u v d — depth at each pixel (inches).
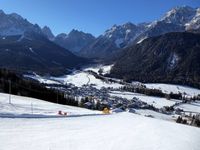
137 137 1052.5
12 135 900.0
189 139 1099.9
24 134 930.1
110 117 1839.3
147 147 888.9
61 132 1030.4
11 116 1312.7
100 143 893.2
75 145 837.2
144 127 1369.3
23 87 4677.7
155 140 1012.5
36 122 1219.9
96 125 1318.9
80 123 1348.4
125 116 2012.8
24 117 1350.9
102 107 5128.0
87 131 1109.1
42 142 836.6
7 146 764.0
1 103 2023.9
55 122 1288.1
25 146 776.9
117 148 845.2
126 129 1246.9
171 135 1166.3
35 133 964.0
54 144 824.9
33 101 2775.6
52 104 2819.9
